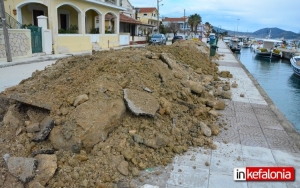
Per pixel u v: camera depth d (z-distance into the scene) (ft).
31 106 17.24
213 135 19.36
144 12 207.31
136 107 17.51
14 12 57.06
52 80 21.59
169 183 13.58
